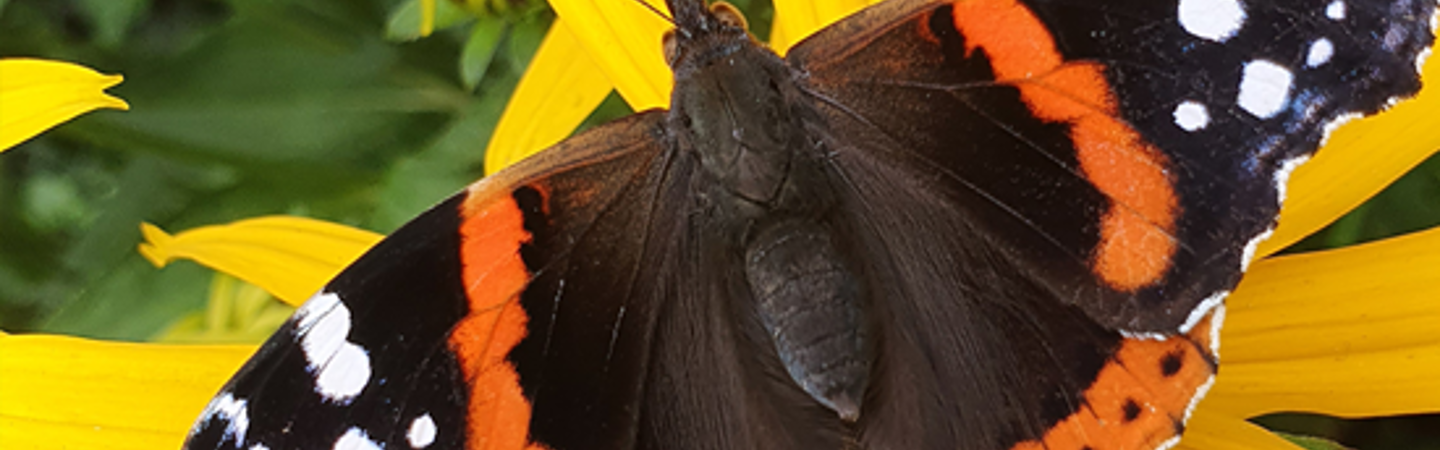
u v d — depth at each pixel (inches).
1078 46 4.9
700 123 5.3
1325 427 6.1
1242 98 4.8
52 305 7.8
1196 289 4.9
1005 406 5.3
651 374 5.3
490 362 5.1
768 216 5.4
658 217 5.3
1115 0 4.9
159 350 5.7
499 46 6.7
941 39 5.1
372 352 5.0
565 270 5.2
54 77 5.7
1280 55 4.7
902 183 5.3
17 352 5.7
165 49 7.4
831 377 5.3
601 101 6.3
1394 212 6.0
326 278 6.2
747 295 5.4
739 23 5.5
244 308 6.8
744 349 5.4
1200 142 4.9
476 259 5.1
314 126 7.3
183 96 7.3
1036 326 5.2
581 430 5.2
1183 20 4.8
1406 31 4.6
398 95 7.3
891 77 5.2
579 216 5.2
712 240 5.4
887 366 5.3
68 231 7.8
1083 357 5.2
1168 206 4.9
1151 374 5.1
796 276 5.3
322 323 5.0
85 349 5.7
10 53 7.5
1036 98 5.0
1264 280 5.7
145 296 7.3
